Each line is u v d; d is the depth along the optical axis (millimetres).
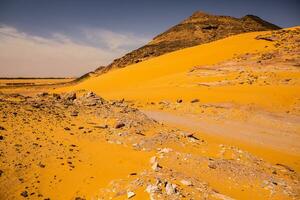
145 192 9844
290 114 27812
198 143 16562
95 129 15930
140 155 13156
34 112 16734
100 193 10148
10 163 11195
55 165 11633
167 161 12805
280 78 37250
